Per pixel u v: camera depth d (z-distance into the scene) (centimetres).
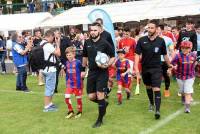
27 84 1288
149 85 773
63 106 881
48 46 809
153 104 798
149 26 719
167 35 962
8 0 3316
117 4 1945
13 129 700
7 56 1747
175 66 761
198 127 664
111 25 1103
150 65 733
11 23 2191
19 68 1133
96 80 683
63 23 1900
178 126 673
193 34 1002
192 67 755
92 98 698
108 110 814
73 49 756
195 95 951
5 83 1341
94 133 648
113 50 689
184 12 1584
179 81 771
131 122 709
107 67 673
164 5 1734
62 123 725
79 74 760
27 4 2873
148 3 1830
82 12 1973
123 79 900
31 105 911
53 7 2728
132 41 1034
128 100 920
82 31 2056
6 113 834
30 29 2120
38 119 766
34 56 816
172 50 954
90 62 683
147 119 728
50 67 822
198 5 1619
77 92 764
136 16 1695
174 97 938
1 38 1798
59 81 1313
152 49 724
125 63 888
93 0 2564
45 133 664
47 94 829
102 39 683
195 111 780
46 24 1991
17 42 1125
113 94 1014
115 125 693
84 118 756
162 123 695
